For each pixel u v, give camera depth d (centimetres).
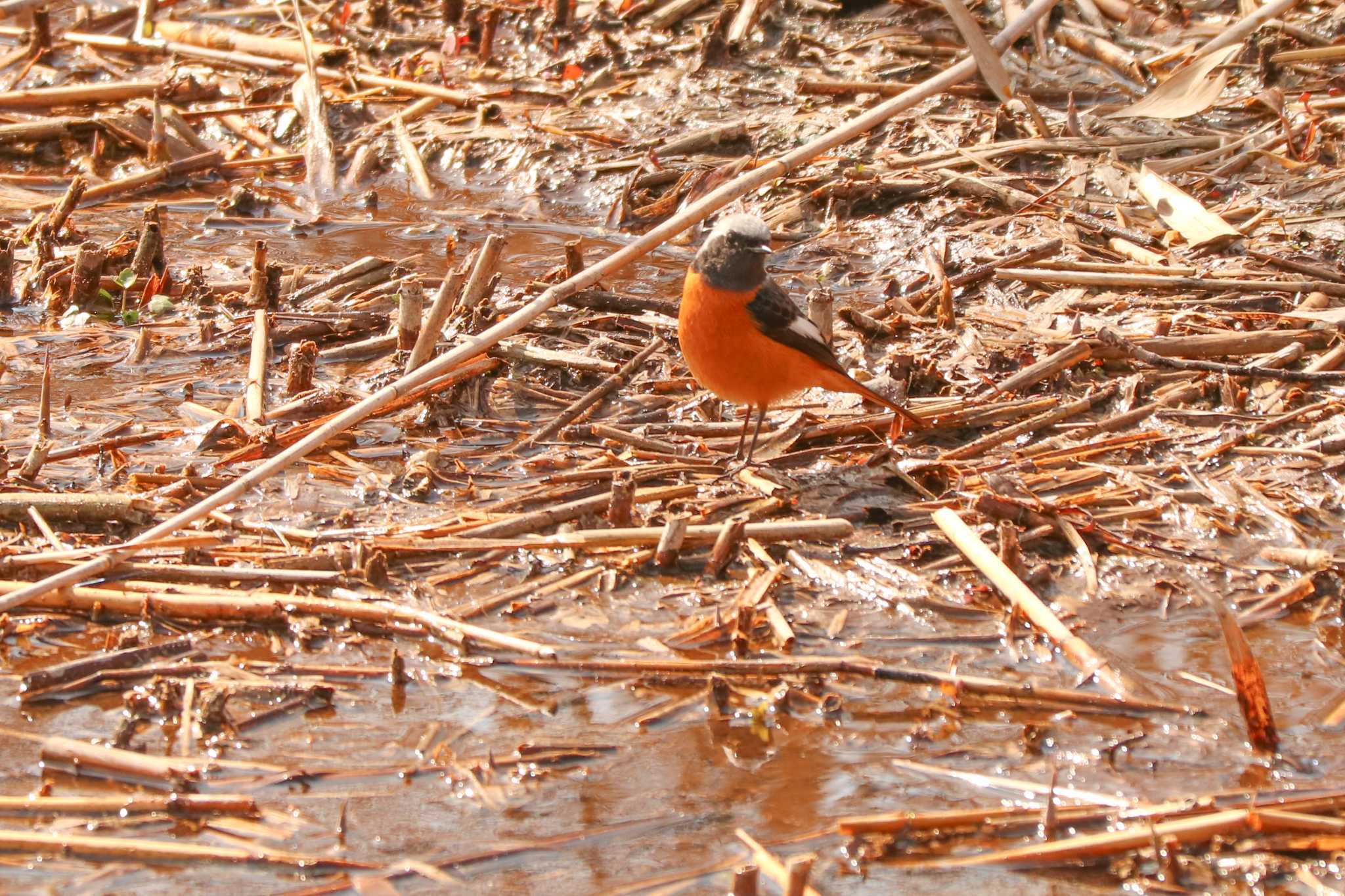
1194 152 1881
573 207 1866
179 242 1725
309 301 1555
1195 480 1203
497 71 2169
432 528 1095
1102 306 1527
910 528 1133
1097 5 2252
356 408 1077
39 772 837
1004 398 1342
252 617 988
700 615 1009
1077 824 799
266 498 1152
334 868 764
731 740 882
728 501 1151
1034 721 901
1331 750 867
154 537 985
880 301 1592
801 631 998
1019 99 1875
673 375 1399
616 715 905
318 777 838
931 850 786
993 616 1016
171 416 1301
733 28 2223
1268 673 952
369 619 981
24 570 1004
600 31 2245
